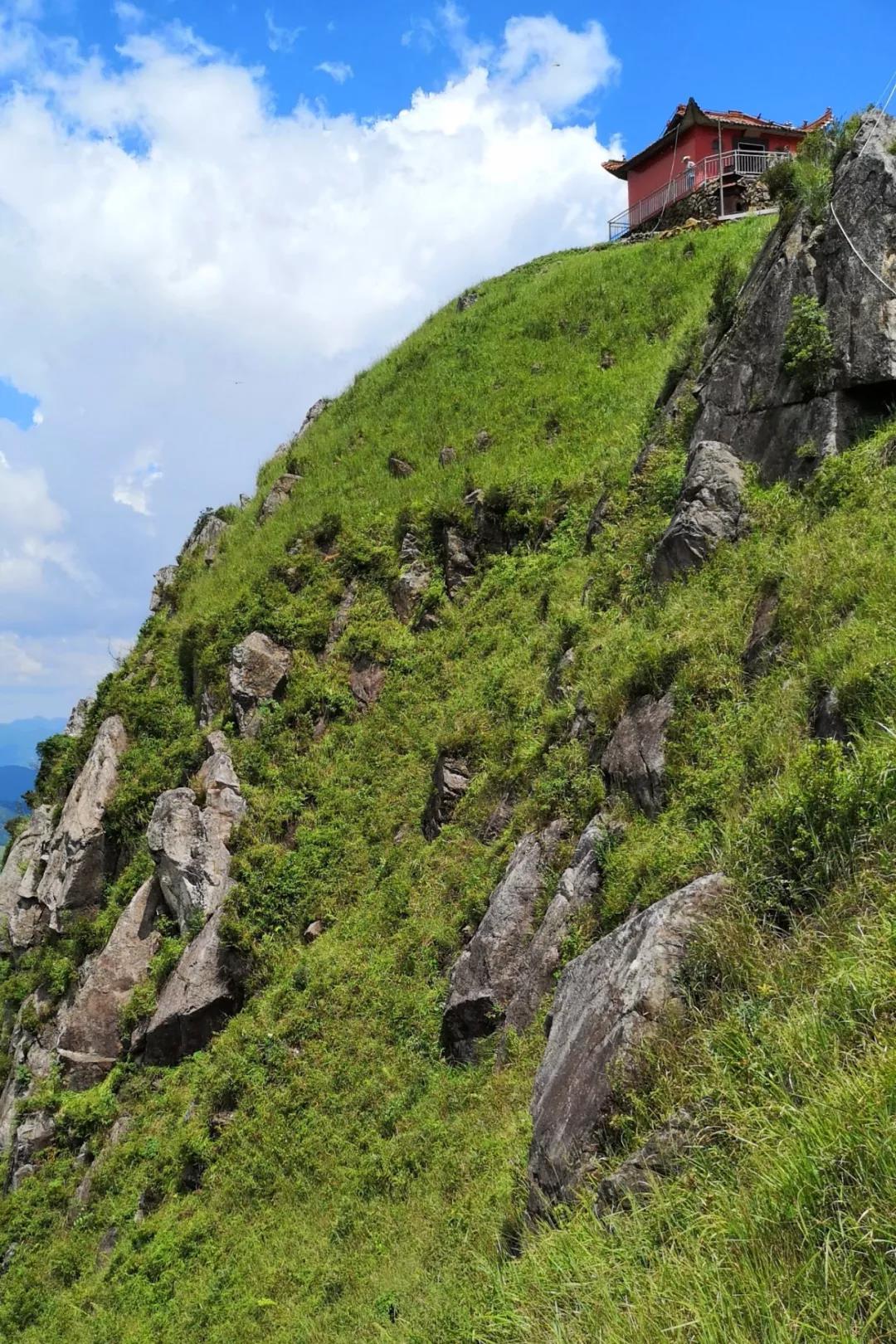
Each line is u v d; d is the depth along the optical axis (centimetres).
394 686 1984
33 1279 1356
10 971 2292
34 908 2320
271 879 1688
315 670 2130
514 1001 1006
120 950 1812
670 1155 503
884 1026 448
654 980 615
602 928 885
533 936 1074
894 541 898
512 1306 511
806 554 978
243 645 2164
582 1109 607
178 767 2161
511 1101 910
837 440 1150
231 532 3006
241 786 1923
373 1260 923
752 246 2758
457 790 1538
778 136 3781
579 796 1123
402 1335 694
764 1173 417
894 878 541
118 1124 1538
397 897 1476
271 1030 1398
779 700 840
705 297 2642
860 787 598
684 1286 398
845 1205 375
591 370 2638
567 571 1877
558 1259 502
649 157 4025
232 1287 1068
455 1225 816
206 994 1572
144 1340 1078
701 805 845
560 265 3594
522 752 1404
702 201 3497
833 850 594
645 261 3045
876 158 1203
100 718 2523
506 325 3112
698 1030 569
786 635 930
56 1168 1547
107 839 2145
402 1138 1061
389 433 2895
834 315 1189
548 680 1513
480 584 2105
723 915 623
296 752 1986
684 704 988
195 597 2664
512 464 2350
